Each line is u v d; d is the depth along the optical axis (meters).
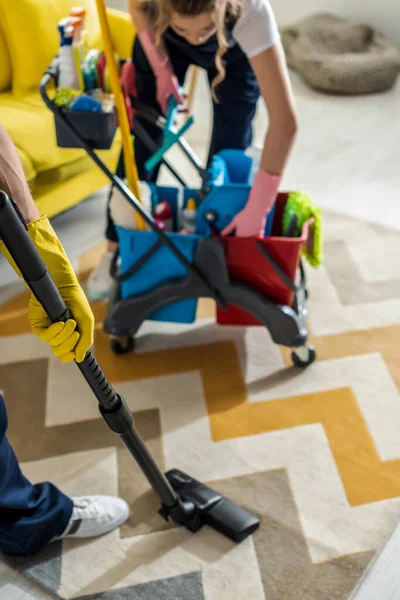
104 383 0.99
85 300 0.90
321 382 1.72
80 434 1.59
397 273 2.09
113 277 1.67
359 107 3.35
